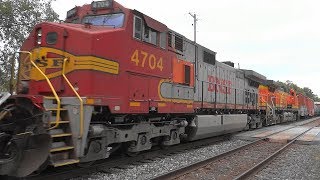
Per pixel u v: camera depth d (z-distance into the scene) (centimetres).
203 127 1476
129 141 1023
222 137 1828
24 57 873
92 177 836
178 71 1292
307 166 1093
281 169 1039
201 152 1323
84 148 786
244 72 2352
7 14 1912
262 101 2778
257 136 1962
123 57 950
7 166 637
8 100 706
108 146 994
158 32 1139
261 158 1226
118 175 873
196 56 1534
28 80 856
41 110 687
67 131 762
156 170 958
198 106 1518
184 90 1324
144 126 1072
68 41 859
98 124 883
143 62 1045
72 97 790
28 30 2000
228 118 1775
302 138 1914
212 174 938
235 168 1034
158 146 1296
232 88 2034
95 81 850
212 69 1736
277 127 2911
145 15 1051
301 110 4962
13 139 648
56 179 778
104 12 1002
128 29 973
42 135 670
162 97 1152
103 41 880
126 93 960
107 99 885
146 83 1059
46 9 2081
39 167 689
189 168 962
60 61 849
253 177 920
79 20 1034
